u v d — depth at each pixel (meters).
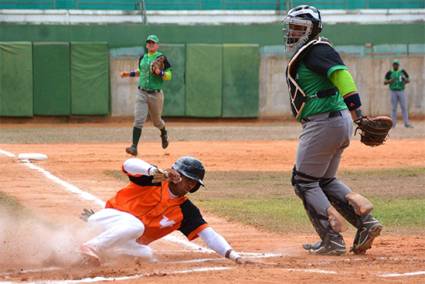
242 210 31.53
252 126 86.38
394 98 80.94
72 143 60.69
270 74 93.00
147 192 19.78
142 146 57.81
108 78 90.19
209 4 97.31
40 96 89.00
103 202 32.53
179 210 19.89
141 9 93.56
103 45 89.56
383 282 17.06
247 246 23.88
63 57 88.88
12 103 88.44
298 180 22.30
